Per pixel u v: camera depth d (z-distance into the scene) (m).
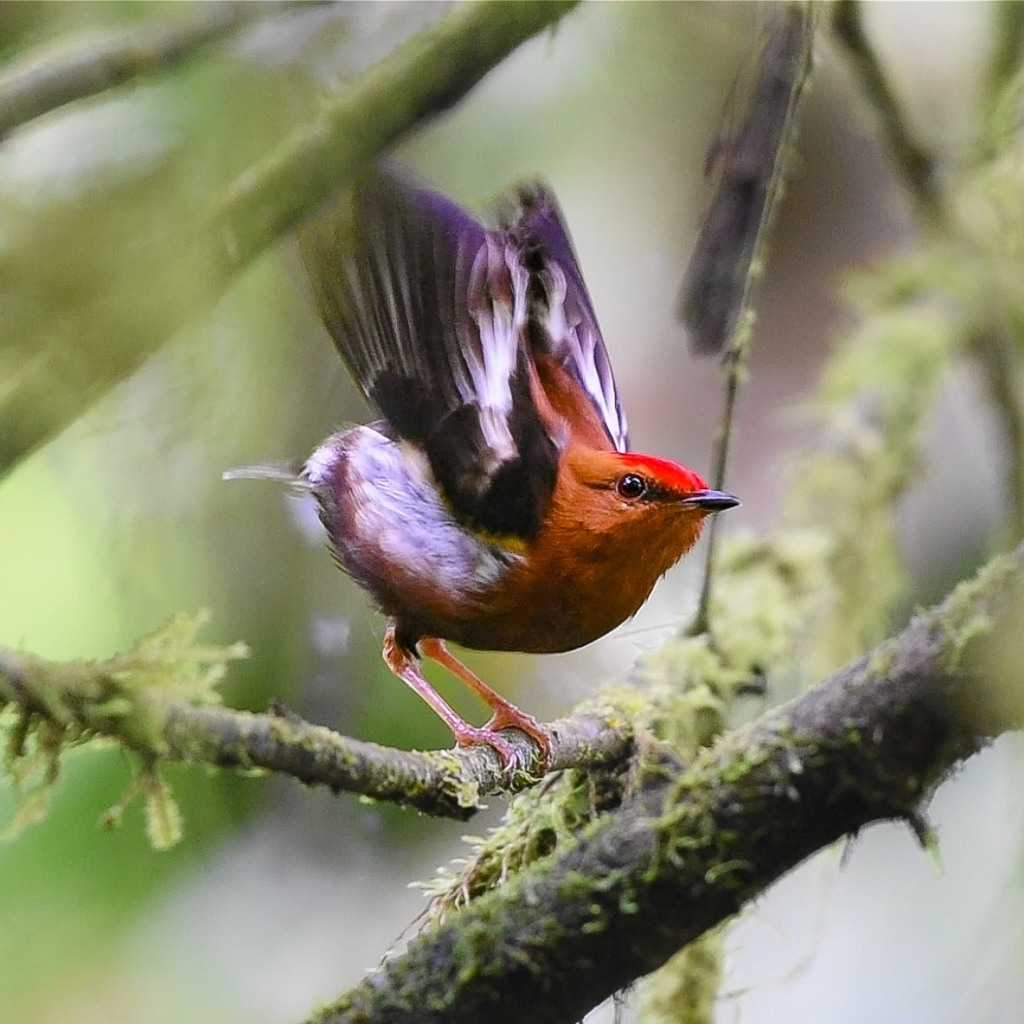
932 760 3.01
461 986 3.02
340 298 3.04
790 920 3.13
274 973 3.12
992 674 3.00
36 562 3.10
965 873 3.10
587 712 3.06
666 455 3.22
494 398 3.07
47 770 2.97
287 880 3.13
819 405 3.19
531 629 3.09
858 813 3.01
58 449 3.09
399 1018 3.02
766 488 3.22
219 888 3.12
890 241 3.24
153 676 2.98
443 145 3.14
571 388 3.09
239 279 3.06
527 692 3.18
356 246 3.03
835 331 3.22
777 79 3.03
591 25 3.13
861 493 3.16
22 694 2.97
